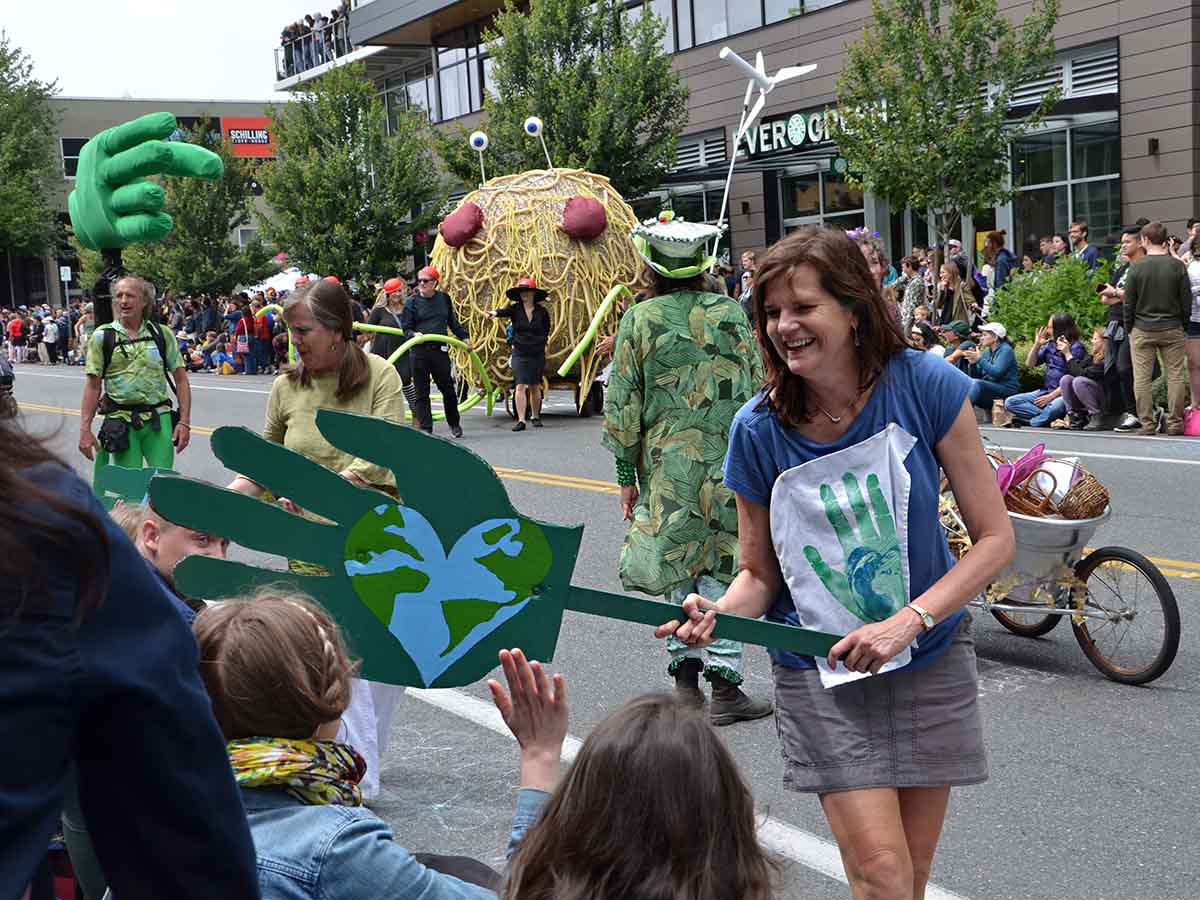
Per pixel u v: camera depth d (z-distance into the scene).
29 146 50.50
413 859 2.06
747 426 2.96
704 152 28.89
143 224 10.77
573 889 1.68
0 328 44.47
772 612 3.06
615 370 5.16
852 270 2.78
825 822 4.45
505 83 27.73
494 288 16.23
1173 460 10.91
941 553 2.96
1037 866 4.08
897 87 19.91
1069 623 6.76
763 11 27.05
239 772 2.00
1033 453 6.02
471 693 5.98
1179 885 3.94
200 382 27.08
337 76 31.83
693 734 1.73
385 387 4.75
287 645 2.05
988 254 18.41
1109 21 20.98
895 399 2.86
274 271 40.00
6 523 1.23
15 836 1.24
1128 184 21.09
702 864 1.68
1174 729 5.23
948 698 2.90
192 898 1.40
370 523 2.16
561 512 10.23
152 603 1.35
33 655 1.25
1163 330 12.30
